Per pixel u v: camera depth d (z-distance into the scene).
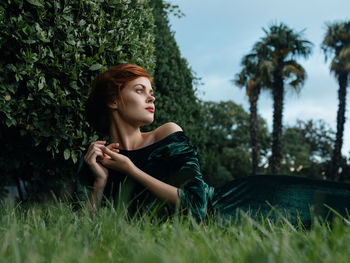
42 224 1.43
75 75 2.90
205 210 1.84
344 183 2.16
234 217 1.92
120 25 3.29
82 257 0.87
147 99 2.07
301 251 0.96
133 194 1.96
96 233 1.29
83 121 3.11
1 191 4.63
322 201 1.93
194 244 1.06
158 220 1.66
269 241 1.09
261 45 19.14
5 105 2.68
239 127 36.97
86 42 3.03
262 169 35.97
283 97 19.83
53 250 0.97
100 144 2.01
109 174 2.03
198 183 1.89
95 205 1.79
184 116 7.04
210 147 35.12
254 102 23.19
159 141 2.05
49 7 2.83
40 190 4.36
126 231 1.19
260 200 2.06
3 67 2.72
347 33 19.55
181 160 1.97
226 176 17.66
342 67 19.97
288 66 18.94
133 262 0.84
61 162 4.09
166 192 1.81
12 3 2.67
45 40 2.73
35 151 3.92
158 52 6.69
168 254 0.91
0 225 1.46
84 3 2.99
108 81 2.06
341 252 0.95
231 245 1.05
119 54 3.25
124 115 2.05
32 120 2.88
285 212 1.83
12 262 0.90
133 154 2.04
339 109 20.88
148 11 4.02
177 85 7.05
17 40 2.63
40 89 2.80
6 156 3.91
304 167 36.97
